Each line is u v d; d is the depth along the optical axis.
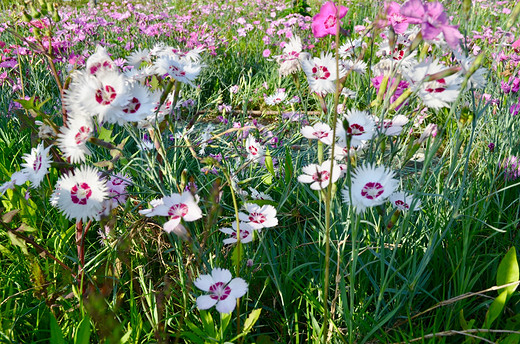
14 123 3.55
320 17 1.73
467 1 1.40
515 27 5.23
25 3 1.98
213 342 1.50
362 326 1.65
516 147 2.58
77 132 1.54
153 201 1.68
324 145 2.40
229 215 2.32
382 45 1.87
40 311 1.80
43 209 2.34
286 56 2.11
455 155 1.71
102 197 1.52
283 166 2.62
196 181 2.55
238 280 1.49
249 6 9.98
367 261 1.92
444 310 1.79
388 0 1.24
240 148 2.77
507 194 2.49
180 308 1.85
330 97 2.56
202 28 6.91
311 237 2.12
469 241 1.92
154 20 7.12
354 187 1.36
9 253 2.06
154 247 2.24
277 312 1.81
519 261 2.02
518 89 2.86
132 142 3.26
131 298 1.64
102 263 1.97
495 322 1.73
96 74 1.42
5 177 2.34
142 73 1.76
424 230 2.02
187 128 2.65
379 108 1.79
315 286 1.88
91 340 1.67
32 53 4.31
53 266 1.96
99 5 9.72
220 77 5.50
